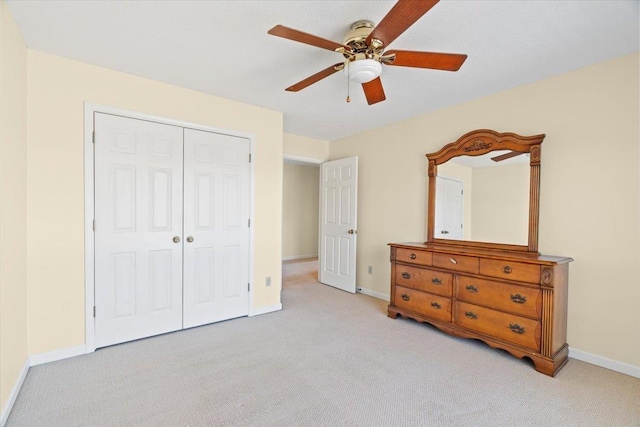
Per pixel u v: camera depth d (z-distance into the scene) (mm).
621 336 2174
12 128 1778
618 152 2189
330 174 4699
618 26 1804
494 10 1661
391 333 2830
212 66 2391
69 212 2301
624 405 1784
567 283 2336
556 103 2479
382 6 1637
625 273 2162
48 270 2219
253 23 1819
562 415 1694
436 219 3342
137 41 2039
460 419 1659
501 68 2355
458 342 2639
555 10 1661
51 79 2219
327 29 1867
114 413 1672
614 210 2207
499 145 2781
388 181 3943
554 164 2490
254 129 3295
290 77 2580
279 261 3543
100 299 2451
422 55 1688
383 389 1934
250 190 3289
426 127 3484
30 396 1806
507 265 2354
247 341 2639
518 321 2287
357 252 4414
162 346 2523
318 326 3004
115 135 2502
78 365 2186
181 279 2865
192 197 2916
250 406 1753
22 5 1663
